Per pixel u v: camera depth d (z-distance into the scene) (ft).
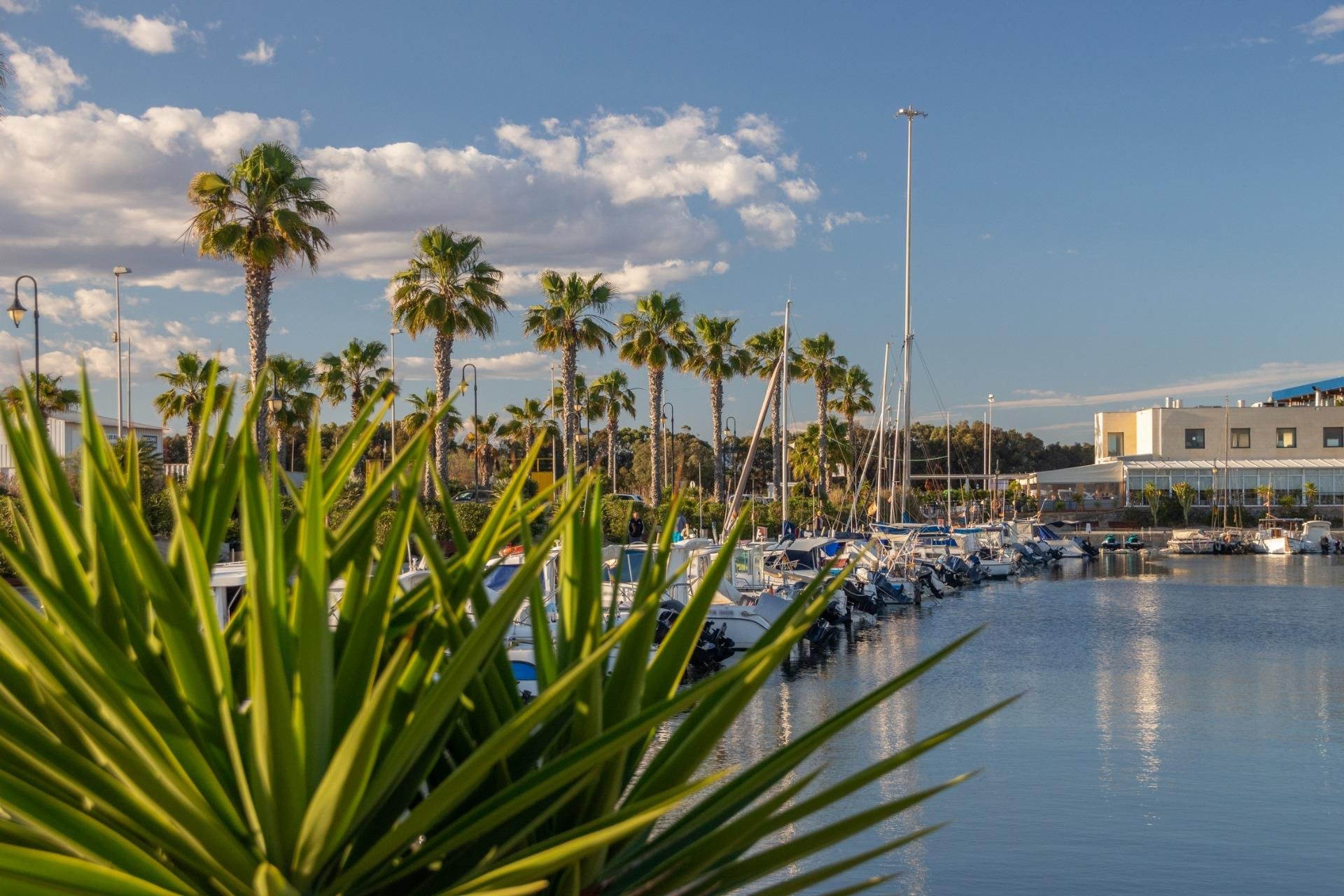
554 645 12.26
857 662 86.12
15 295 101.04
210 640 8.32
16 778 7.57
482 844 9.29
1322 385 345.10
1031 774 49.67
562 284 149.48
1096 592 156.35
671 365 166.71
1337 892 34.73
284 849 7.95
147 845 8.41
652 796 8.40
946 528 190.19
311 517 8.17
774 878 34.94
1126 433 347.97
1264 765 51.49
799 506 178.29
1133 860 37.60
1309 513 293.02
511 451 263.70
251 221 90.63
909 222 177.58
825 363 211.61
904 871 36.37
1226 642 99.60
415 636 9.61
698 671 74.43
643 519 122.93
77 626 7.96
